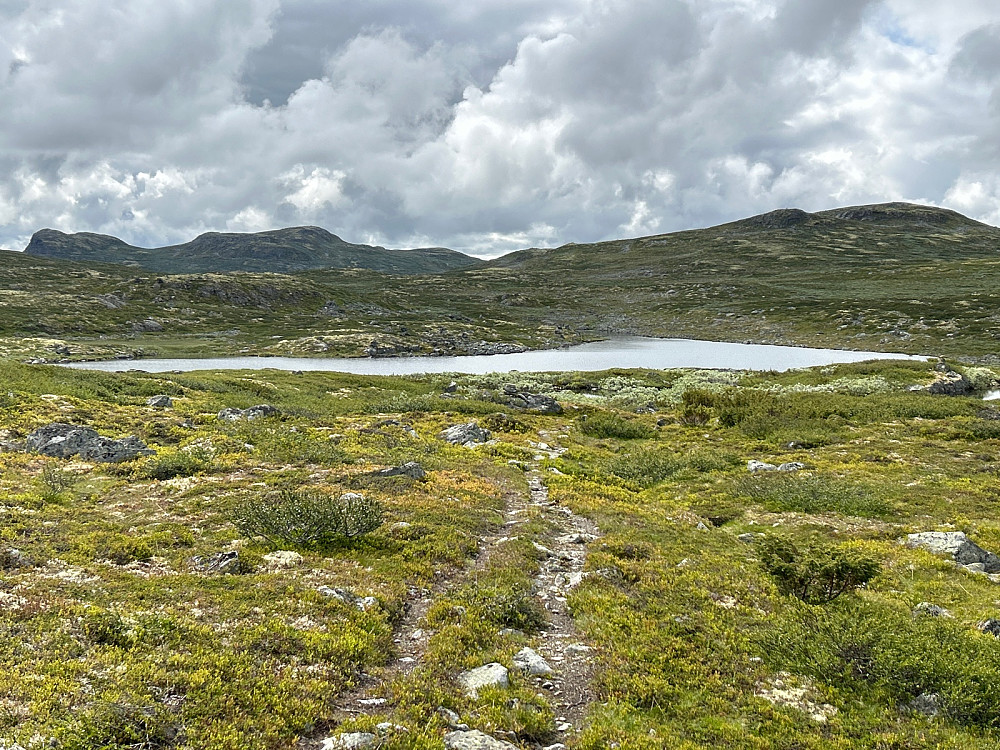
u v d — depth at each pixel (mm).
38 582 12945
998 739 9617
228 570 15031
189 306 196000
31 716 7863
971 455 34250
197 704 8961
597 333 196500
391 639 12492
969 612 14898
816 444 39812
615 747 9266
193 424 39969
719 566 18125
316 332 174375
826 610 14492
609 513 24281
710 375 83312
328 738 8852
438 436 43562
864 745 9539
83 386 48031
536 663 11750
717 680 11414
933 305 153625
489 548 19297
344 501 20484
